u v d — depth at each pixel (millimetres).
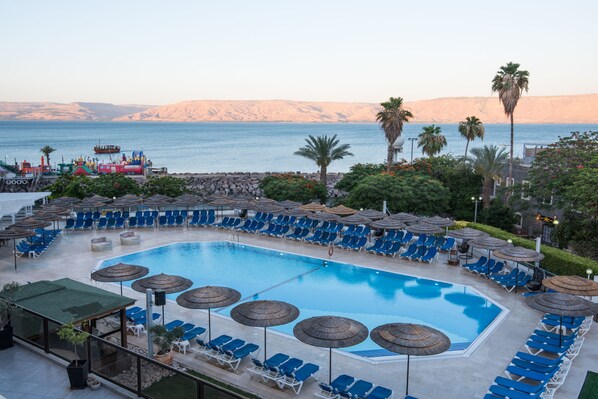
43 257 26141
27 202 30438
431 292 22031
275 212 32188
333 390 12078
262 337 16406
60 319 12852
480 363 14500
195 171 108500
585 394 12414
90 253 27078
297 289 22531
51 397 10445
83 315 13211
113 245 29094
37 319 12438
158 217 35000
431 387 13055
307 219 35000
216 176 82750
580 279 16125
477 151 40250
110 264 25172
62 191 42438
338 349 15586
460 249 27250
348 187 45844
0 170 62688
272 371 13125
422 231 25953
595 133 34406
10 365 11836
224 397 9164
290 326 17828
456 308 20016
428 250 26359
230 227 33969
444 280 22875
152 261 26781
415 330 12039
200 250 29094
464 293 21734
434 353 11422
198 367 14102
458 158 49562
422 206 37125
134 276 16875
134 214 38469
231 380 13344
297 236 31109
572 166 32312
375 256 27312
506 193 38969
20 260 25531
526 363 13305
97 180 42312
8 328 12781
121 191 41531
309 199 42750
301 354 15125
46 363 11961
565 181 31250
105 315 13938
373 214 31000
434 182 38094
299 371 13109
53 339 12141
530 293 20234
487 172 39250
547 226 35438
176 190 41938
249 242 30672
